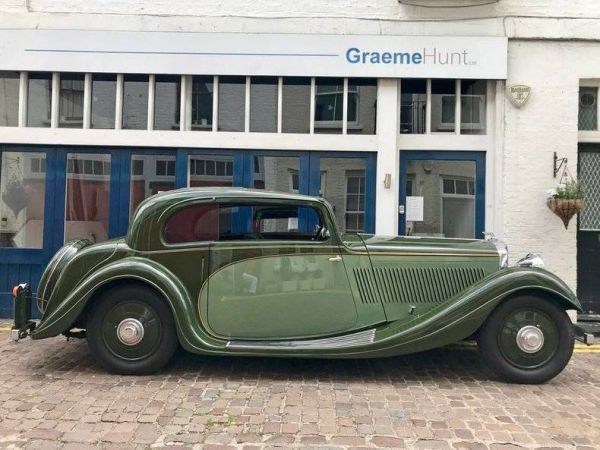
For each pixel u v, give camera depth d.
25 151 7.07
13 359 5.12
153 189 7.07
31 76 7.05
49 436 3.46
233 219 4.76
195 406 3.96
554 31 6.71
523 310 4.57
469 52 6.75
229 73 6.85
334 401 4.11
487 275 4.77
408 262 4.75
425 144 7.00
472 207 7.01
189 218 4.69
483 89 7.02
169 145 6.98
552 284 4.49
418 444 3.41
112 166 7.06
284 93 7.03
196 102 7.05
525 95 6.71
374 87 7.01
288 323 4.63
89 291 4.51
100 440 3.42
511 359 4.58
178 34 6.84
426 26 6.80
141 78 7.05
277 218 4.82
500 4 6.76
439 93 7.07
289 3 6.88
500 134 6.84
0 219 7.07
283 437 3.48
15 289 4.75
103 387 4.34
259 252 4.64
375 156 6.97
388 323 4.72
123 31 6.86
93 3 6.91
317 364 5.11
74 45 6.86
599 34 6.70
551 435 3.56
